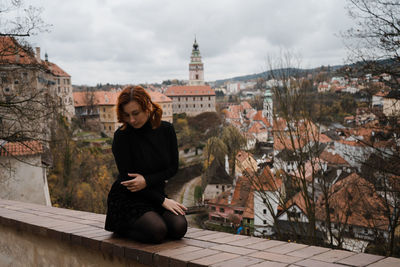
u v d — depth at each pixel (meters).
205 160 64.88
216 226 45.91
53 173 38.75
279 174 14.15
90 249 3.23
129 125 3.02
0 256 4.60
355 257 2.29
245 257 2.43
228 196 46.50
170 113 125.12
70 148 41.16
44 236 3.77
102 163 50.44
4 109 14.11
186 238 3.07
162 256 2.55
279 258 2.36
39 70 14.97
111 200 3.14
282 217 24.80
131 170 3.04
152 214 2.94
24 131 14.24
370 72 10.38
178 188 67.00
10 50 14.15
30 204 5.32
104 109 104.06
